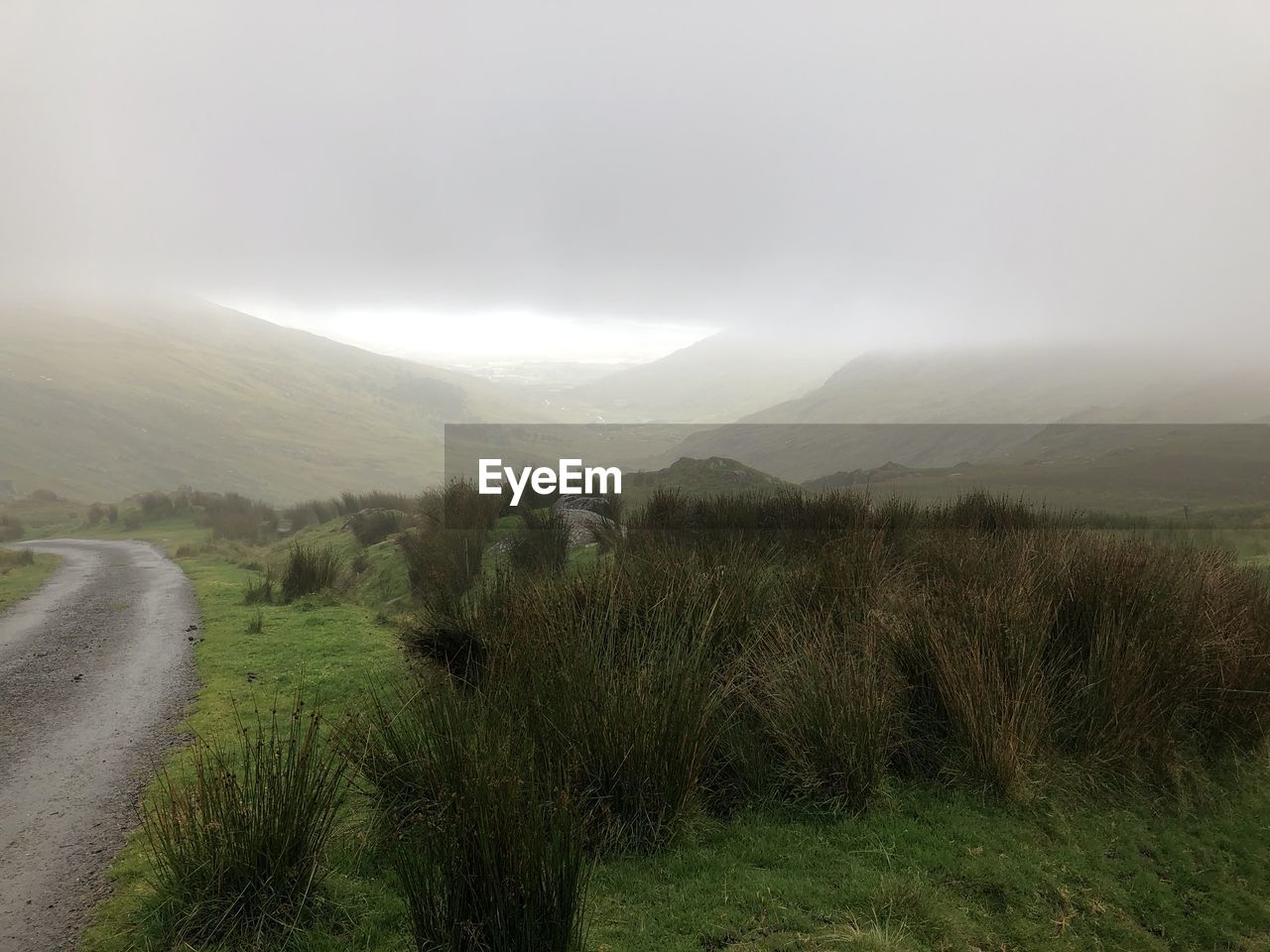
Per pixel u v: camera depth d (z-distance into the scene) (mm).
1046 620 5270
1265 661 5441
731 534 8070
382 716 4137
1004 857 3889
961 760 4594
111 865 3660
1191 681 5074
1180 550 7754
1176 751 4926
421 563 10312
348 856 3590
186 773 4738
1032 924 3461
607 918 3199
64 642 9828
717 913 3270
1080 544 6977
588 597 5441
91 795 4535
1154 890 3852
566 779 3600
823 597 5867
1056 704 5031
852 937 3098
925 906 3379
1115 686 4809
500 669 4500
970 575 6082
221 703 6379
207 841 3080
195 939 2961
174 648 8977
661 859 3705
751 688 4770
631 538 8703
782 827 4066
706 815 4133
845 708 4305
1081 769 4645
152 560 24969
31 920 3191
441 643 5094
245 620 10617
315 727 3408
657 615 4984
